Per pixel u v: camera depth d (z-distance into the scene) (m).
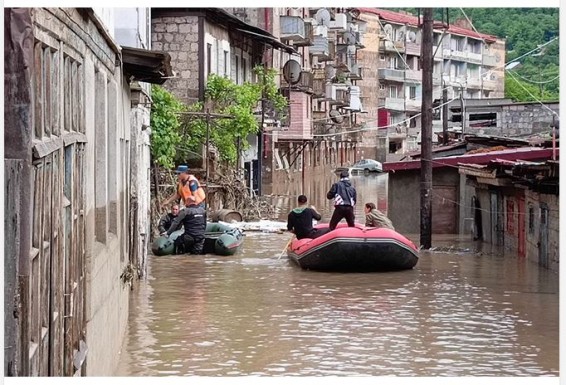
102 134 11.38
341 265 22.36
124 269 14.79
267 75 47.16
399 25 108.06
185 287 19.81
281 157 61.53
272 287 20.08
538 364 13.14
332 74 76.62
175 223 25.14
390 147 107.25
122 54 15.28
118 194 13.32
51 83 7.32
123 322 14.34
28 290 6.02
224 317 16.50
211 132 35.88
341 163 91.25
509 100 57.31
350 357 13.52
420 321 16.27
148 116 24.56
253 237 29.80
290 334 15.02
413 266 23.06
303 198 24.67
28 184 6.02
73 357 8.23
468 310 17.45
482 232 29.91
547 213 22.52
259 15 54.06
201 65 39.19
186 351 13.77
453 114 56.62
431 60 27.23
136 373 12.52
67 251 8.05
